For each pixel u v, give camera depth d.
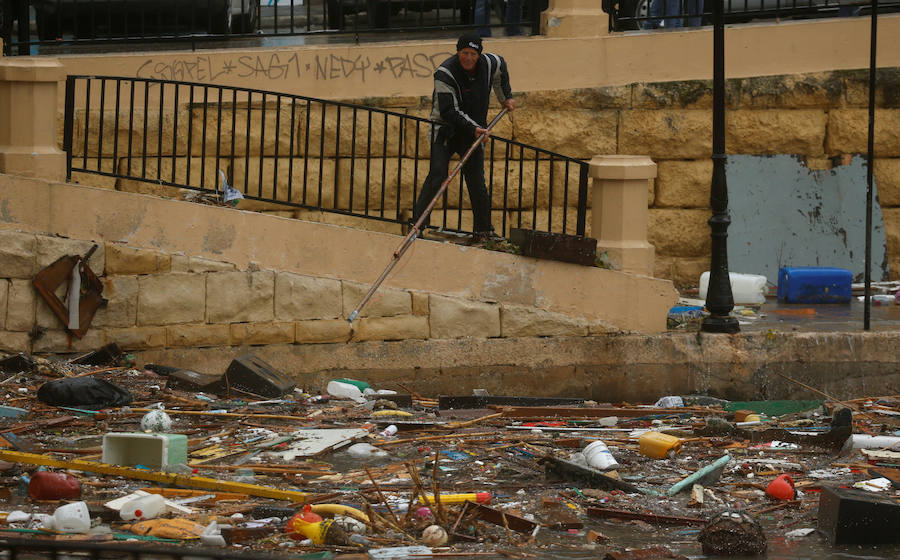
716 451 24.48
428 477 21.62
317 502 19.55
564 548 17.66
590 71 37.59
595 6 37.72
